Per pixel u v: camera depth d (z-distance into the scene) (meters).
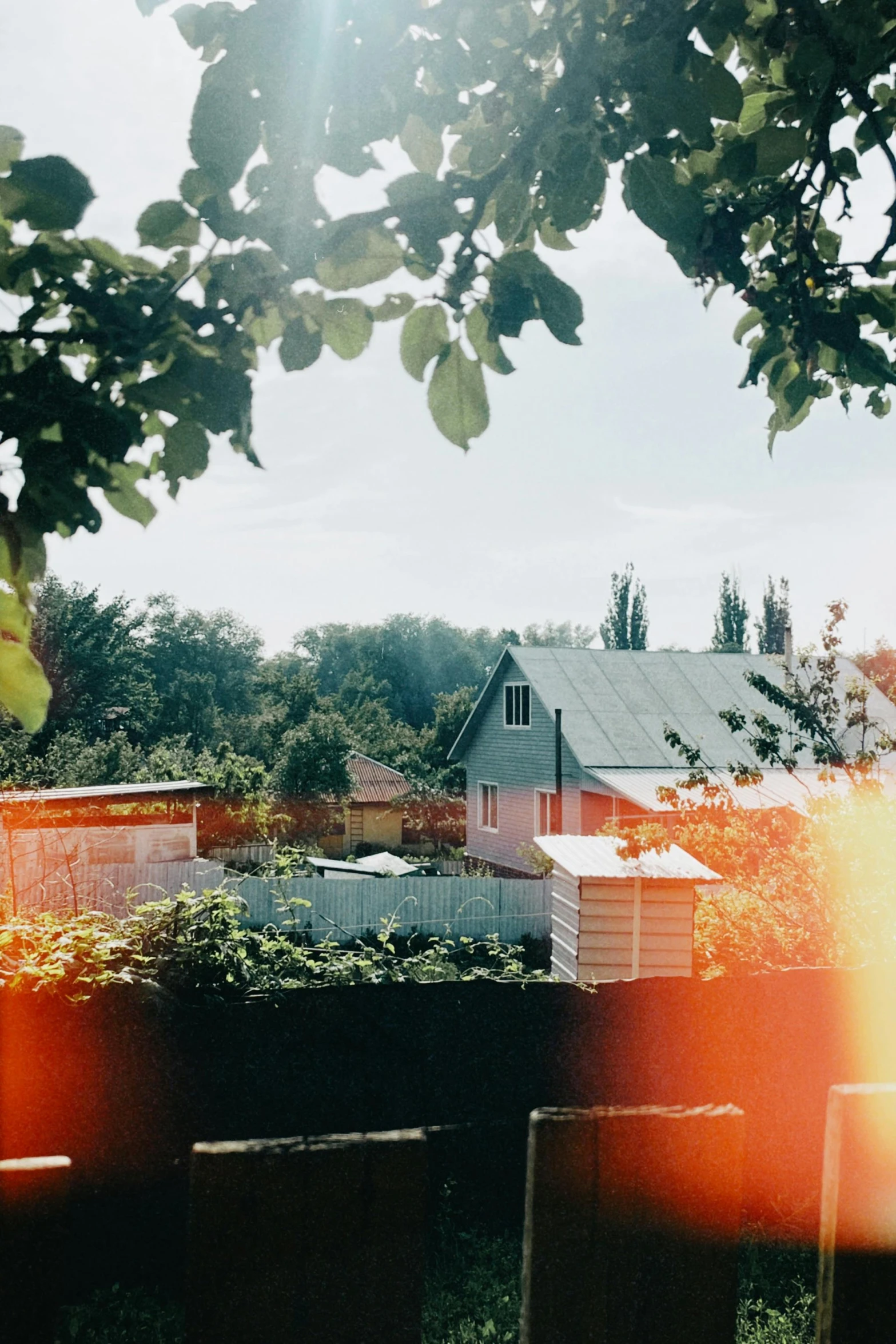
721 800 9.12
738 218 2.12
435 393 1.80
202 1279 1.27
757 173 2.04
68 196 1.48
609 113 1.81
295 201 1.58
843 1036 6.15
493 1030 5.83
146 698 46.12
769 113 2.10
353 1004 5.63
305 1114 5.50
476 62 1.80
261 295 1.60
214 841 27.47
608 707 24.34
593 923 9.96
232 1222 1.28
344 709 72.25
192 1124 5.30
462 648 95.12
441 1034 5.77
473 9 1.76
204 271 1.61
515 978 5.99
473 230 1.75
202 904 5.68
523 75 1.82
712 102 1.74
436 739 43.06
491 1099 5.81
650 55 1.73
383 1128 5.62
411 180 1.66
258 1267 1.28
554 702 24.30
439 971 6.33
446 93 1.77
